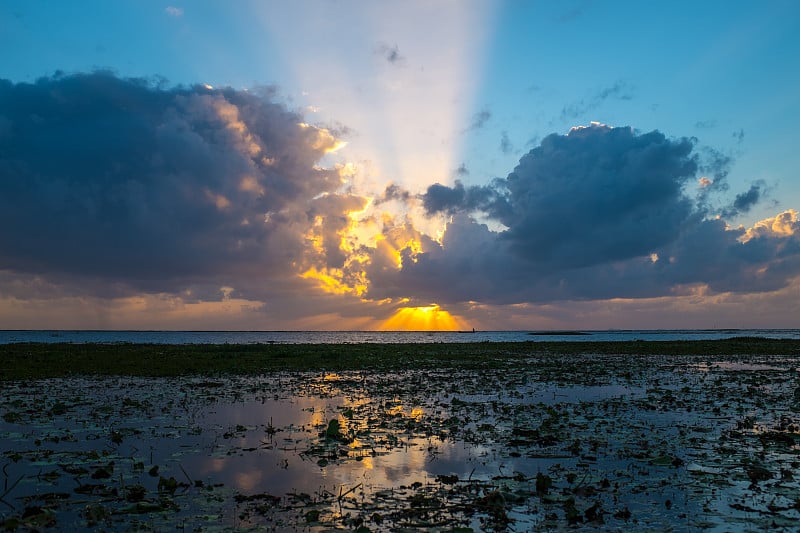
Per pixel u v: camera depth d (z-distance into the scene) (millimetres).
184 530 7746
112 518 8188
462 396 21875
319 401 20172
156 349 51969
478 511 8617
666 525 8070
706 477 10461
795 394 22438
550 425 15508
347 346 65438
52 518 8023
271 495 9281
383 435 14164
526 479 10297
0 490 9453
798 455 12258
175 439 13508
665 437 14031
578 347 64750
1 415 16578
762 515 8508
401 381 27281
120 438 13398
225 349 52625
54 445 12797
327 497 9227
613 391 23547
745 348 60688
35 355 41438
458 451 12523
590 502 9102
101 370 31125
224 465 11203
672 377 29719
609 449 12719
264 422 15852
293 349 54219
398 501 9062
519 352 54594
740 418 16859
